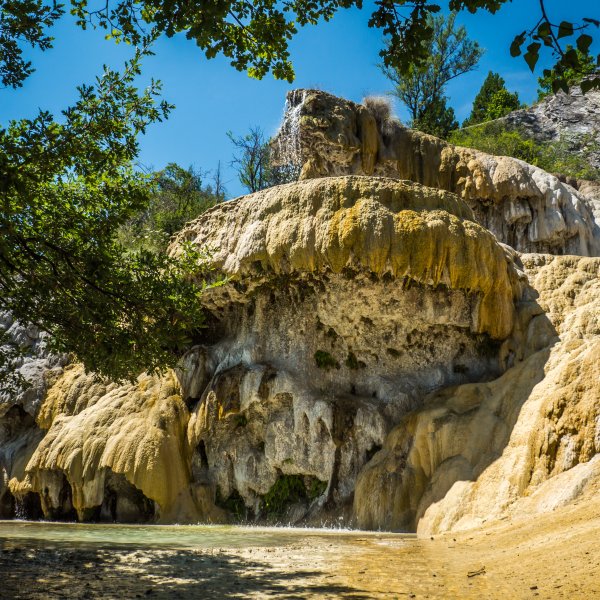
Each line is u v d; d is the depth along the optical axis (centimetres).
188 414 1886
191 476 1830
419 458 1471
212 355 1944
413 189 1731
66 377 2184
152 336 1020
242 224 1844
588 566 654
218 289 1898
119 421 1870
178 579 724
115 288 1007
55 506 1923
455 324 1728
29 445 2172
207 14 721
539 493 1123
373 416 1666
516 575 689
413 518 1405
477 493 1245
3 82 938
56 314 1001
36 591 653
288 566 811
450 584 673
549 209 2384
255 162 3656
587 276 1764
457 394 1555
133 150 997
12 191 845
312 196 1719
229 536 1247
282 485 1741
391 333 1783
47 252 966
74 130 948
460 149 2477
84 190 1034
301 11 810
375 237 1628
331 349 1827
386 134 2483
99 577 739
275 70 858
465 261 1659
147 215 3206
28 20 912
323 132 2378
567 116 4088
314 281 1764
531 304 1723
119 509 1859
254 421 1797
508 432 1340
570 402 1194
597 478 1054
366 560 858
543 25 504
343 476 1653
